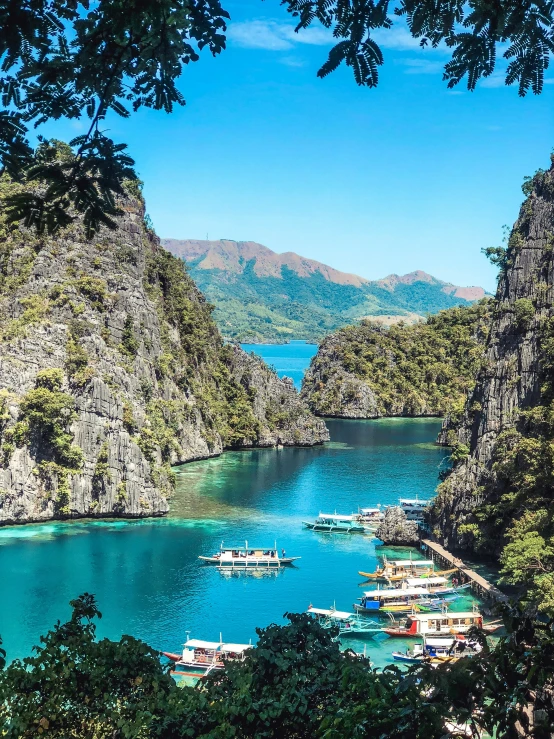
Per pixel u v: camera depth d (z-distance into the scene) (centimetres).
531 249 10681
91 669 2281
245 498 13525
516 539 8188
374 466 16850
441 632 7438
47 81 1401
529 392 9731
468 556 9962
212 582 8862
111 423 12238
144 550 10094
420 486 14675
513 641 1562
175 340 19088
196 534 11031
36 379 12038
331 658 2233
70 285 14275
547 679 1497
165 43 1384
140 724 2106
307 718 2095
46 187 1413
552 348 9325
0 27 1319
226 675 2280
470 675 1533
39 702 2219
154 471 12781
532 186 11475
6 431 11456
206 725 2092
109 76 1419
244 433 19688
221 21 1364
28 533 10838
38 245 14800
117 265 15900
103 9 1328
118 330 15188
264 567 9556
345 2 1258
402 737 1580
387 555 10281
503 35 1295
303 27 1293
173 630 7350
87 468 11881
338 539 11038
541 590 6378
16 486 11362
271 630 2322
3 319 13725
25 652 6612
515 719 1479
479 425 10569
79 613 2505
